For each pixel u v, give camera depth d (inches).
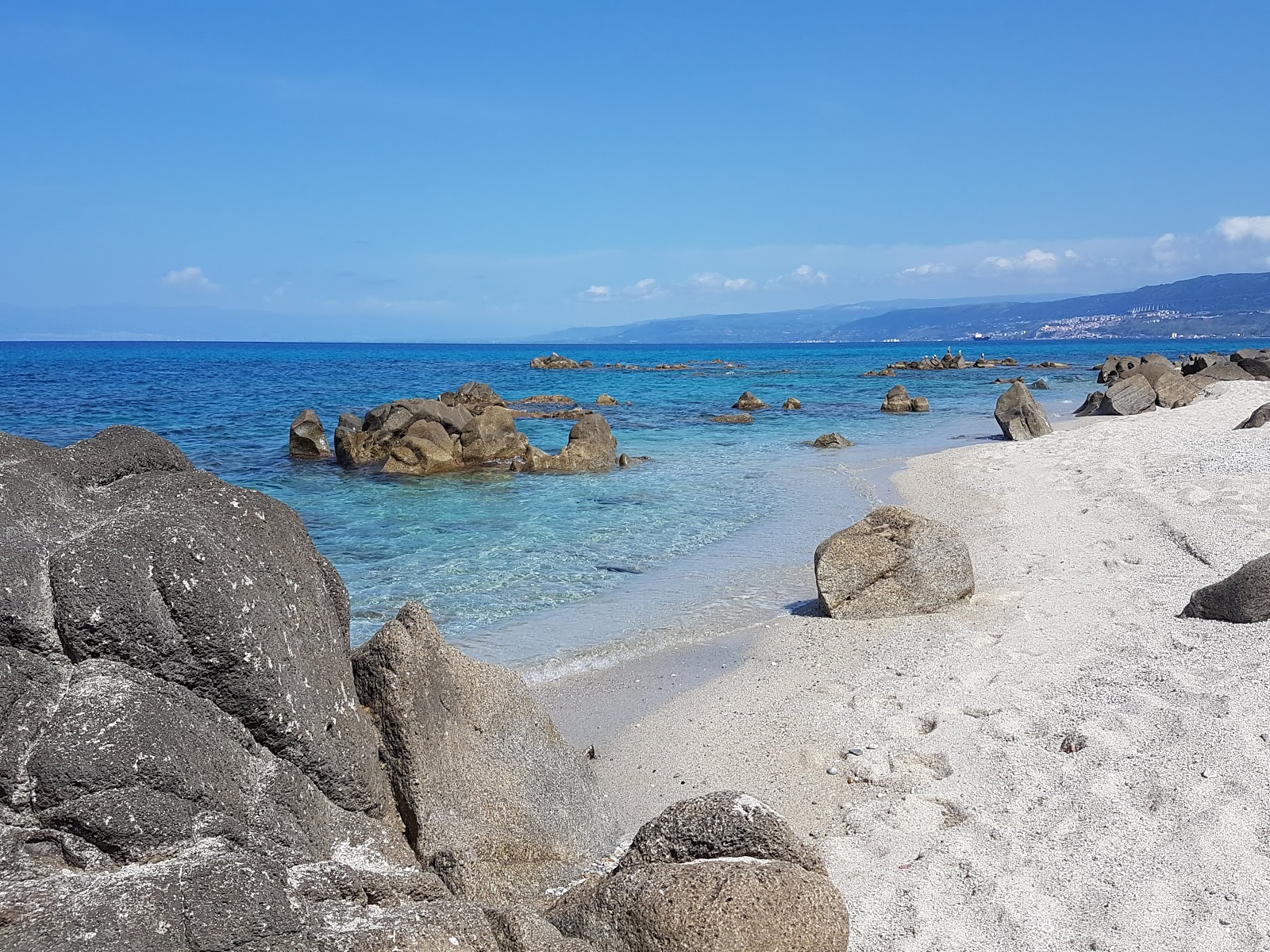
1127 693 295.4
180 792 154.4
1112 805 229.0
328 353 5836.6
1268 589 348.5
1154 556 472.7
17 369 2982.3
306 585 198.7
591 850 222.8
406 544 594.9
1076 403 1654.8
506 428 994.7
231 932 133.9
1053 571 462.3
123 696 156.6
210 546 174.6
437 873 188.9
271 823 168.6
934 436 1230.9
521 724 227.6
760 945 148.0
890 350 7642.7
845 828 240.2
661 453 1071.6
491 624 430.0
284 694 177.9
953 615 407.2
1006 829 225.8
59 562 161.8
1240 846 205.6
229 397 1804.9
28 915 129.1
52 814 146.5
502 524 658.8
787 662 370.9
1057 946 180.9
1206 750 247.9
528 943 143.9
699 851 168.6
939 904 197.3
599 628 422.6
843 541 422.6
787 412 1608.0
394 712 199.9
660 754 297.9
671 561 547.8
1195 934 180.7
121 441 207.8
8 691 153.4
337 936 137.1
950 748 274.5
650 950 149.4
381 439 994.7
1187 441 878.4
